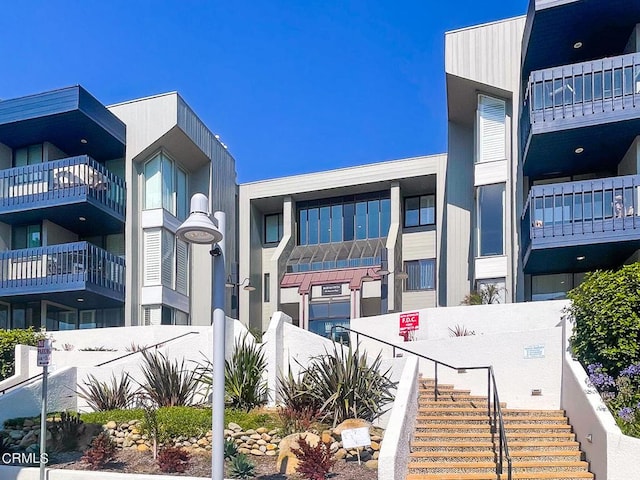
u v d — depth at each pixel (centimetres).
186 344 1435
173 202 2438
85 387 1398
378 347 1661
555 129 1591
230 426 1067
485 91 1977
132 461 1031
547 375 1234
